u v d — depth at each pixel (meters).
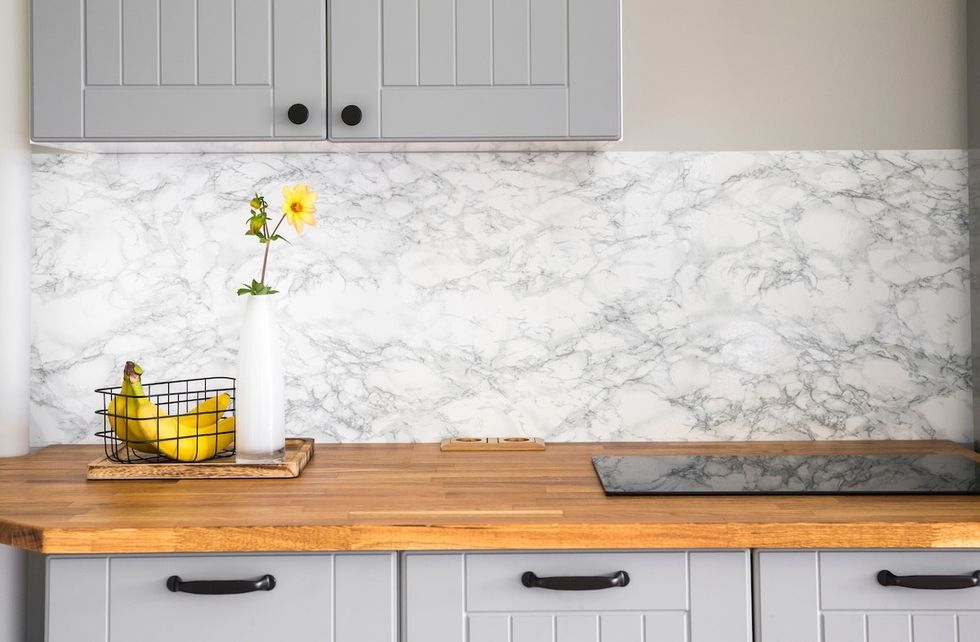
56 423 1.92
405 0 1.60
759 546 1.30
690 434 1.94
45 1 1.59
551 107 1.61
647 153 1.93
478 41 1.60
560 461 1.75
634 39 1.93
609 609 1.33
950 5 1.92
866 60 1.93
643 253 1.93
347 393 1.94
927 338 1.94
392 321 1.93
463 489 1.51
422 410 1.94
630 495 1.45
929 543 1.28
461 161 1.92
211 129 1.60
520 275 1.93
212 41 1.59
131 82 1.59
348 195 1.92
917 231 1.93
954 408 1.93
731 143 1.93
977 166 1.86
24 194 1.84
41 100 1.59
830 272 1.93
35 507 1.39
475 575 1.32
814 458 1.74
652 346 1.94
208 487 1.53
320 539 1.28
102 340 1.92
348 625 1.32
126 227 1.92
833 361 1.94
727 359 1.94
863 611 1.32
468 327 1.93
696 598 1.32
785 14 1.93
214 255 1.92
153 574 1.31
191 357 1.93
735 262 1.93
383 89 1.60
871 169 1.93
